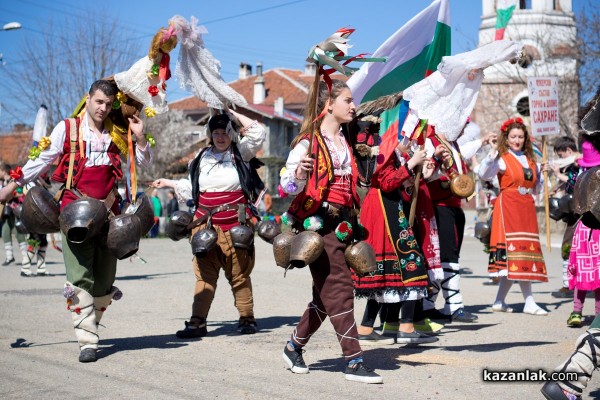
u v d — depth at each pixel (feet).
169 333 23.47
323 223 16.83
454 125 19.76
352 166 17.33
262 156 155.63
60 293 34.14
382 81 22.50
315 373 17.81
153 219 20.68
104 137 20.21
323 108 17.42
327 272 16.89
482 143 26.35
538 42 119.14
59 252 64.64
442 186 25.22
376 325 24.59
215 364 18.86
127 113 20.44
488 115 125.39
